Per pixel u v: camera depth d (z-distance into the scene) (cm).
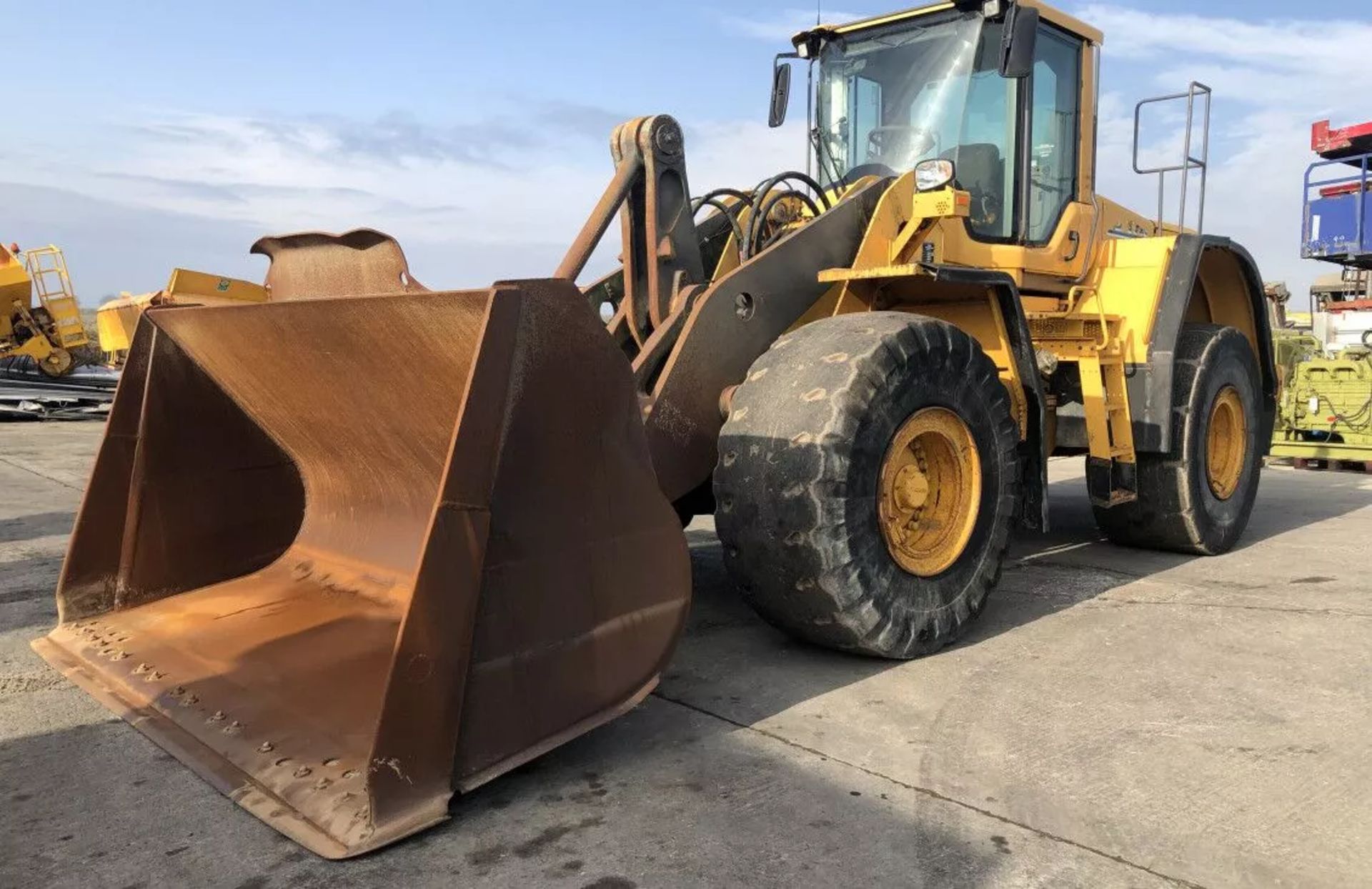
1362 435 956
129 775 257
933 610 350
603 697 259
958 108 463
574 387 248
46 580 478
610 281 483
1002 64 422
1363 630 386
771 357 344
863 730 285
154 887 204
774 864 212
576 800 242
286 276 345
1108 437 489
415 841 222
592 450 255
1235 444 558
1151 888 202
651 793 245
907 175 422
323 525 381
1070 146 513
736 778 254
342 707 265
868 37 500
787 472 318
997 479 377
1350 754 268
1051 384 520
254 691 280
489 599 233
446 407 284
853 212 412
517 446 237
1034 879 205
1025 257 473
